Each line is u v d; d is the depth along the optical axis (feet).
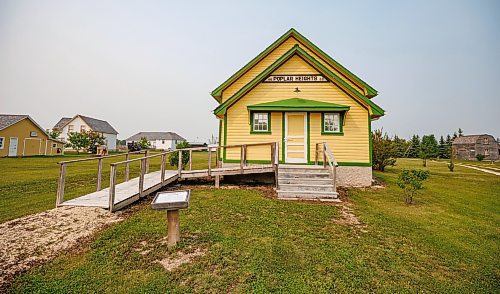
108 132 210.18
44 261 13.73
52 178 43.27
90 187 35.76
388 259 14.73
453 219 22.95
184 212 22.00
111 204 21.30
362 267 13.69
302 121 39.73
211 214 21.61
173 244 15.11
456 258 15.23
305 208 24.49
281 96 40.45
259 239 16.81
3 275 12.39
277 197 29.07
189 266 13.20
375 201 28.86
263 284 11.76
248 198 27.30
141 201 25.66
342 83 38.24
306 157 38.99
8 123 114.21
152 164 73.15
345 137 38.50
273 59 44.68
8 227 18.13
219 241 16.25
